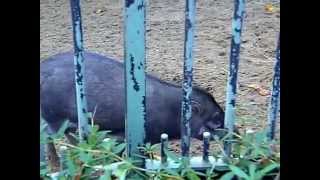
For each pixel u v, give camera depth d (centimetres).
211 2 756
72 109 465
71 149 254
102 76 479
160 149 282
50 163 372
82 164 248
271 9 718
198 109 471
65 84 470
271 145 258
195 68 585
